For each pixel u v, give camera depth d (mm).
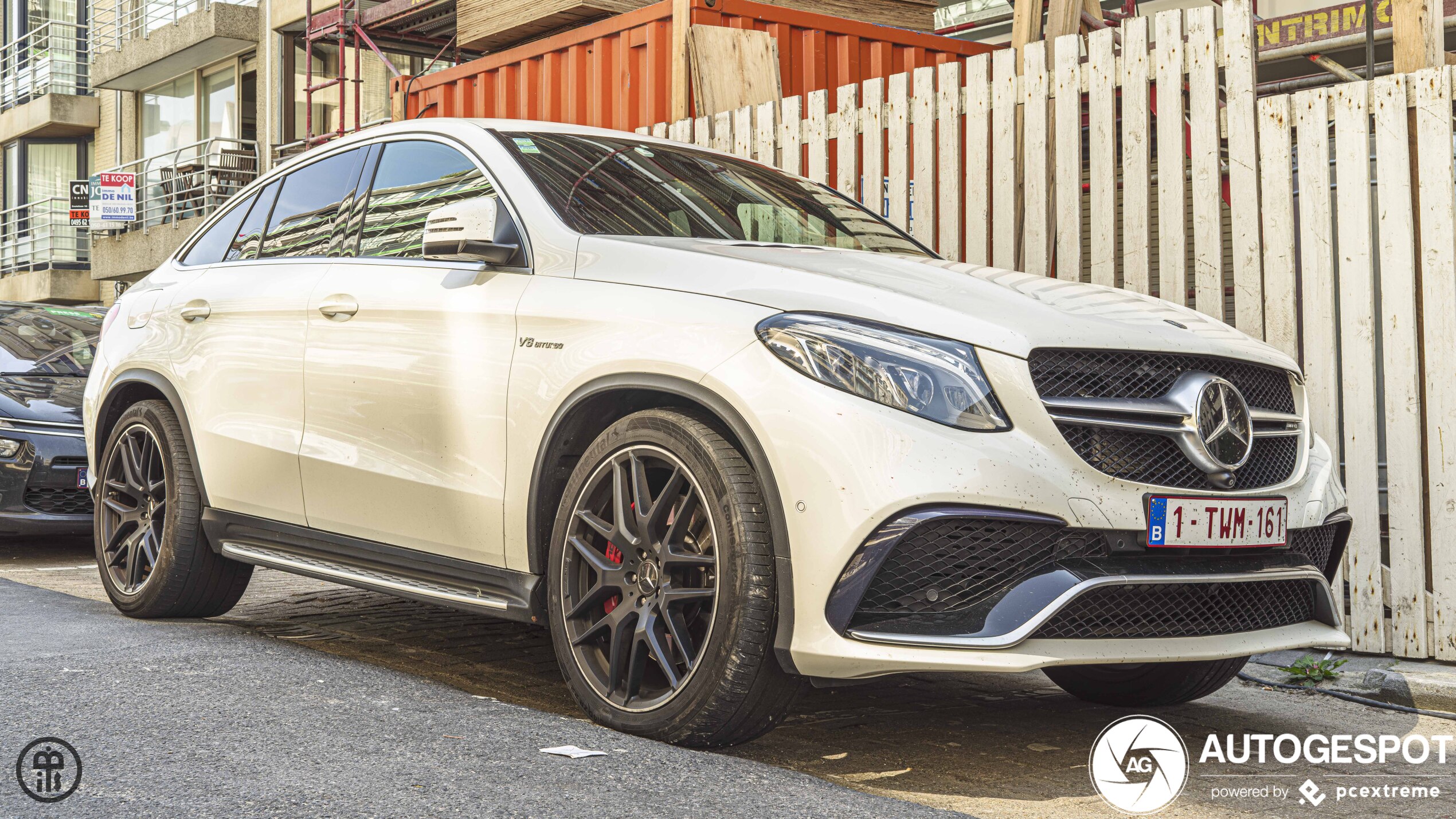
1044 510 2922
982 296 3260
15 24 27109
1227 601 3225
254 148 21000
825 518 2900
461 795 2648
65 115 25031
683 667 3193
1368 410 4746
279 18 20109
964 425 2930
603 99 8547
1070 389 3037
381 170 4387
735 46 7152
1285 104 4859
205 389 4570
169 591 4676
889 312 3072
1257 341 3580
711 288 3270
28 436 7047
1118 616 3059
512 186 3873
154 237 20719
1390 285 4660
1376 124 4684
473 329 3678
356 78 15281
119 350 5035
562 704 3764
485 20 10133
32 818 2438
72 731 3037
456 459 3680
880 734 3578
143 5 23547
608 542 3355
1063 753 3465
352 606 5352
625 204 3930
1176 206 5086
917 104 5918
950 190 5797
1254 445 3352
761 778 2920
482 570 3662
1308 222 4852
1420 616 4637
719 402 3088
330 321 4121
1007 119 5598
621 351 3281
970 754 3410
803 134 6387
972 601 2934
